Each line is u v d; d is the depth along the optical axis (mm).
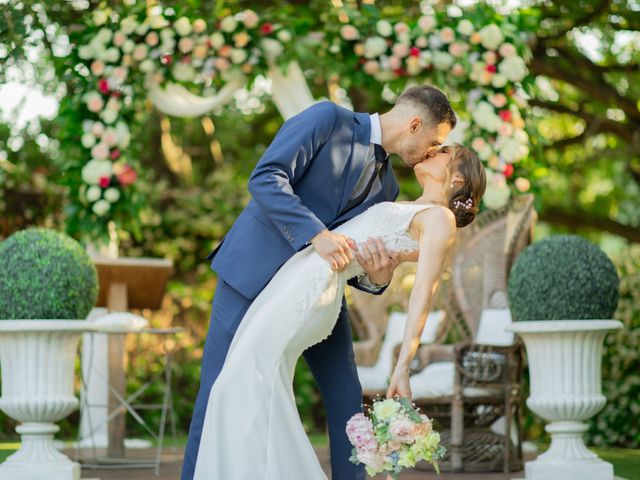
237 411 2676
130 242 9812
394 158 10289
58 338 4098
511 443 5039
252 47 5473
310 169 2902
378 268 2797
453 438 4891
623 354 6590
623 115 10406
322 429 8625
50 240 4203
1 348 4113
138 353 8375
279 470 2629
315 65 5711
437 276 2750
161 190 9883
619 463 5434
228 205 10148
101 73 5383
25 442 4109
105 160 5422
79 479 4191
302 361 8531
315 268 2756
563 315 4262
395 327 5645
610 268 4336
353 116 2986
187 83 5766
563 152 10805
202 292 8977
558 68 8547
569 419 4262
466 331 5594
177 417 8188
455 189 2943
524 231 5324
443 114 2980
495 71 5516
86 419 5934
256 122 10688
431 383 4938
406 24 5582
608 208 12078
